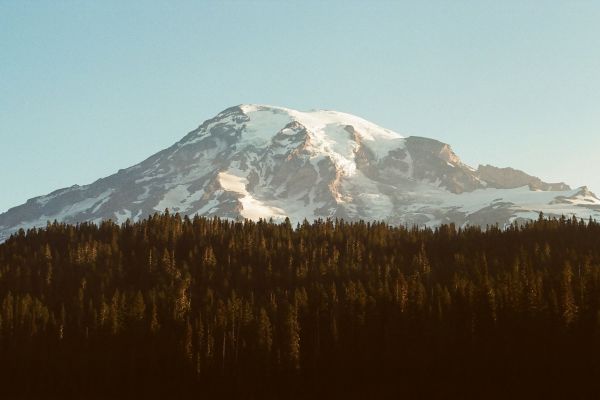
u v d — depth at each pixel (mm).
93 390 196875
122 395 195750
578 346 185125
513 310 193375
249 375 192750
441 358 191125
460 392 186750
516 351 188125
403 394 189000
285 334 195750
